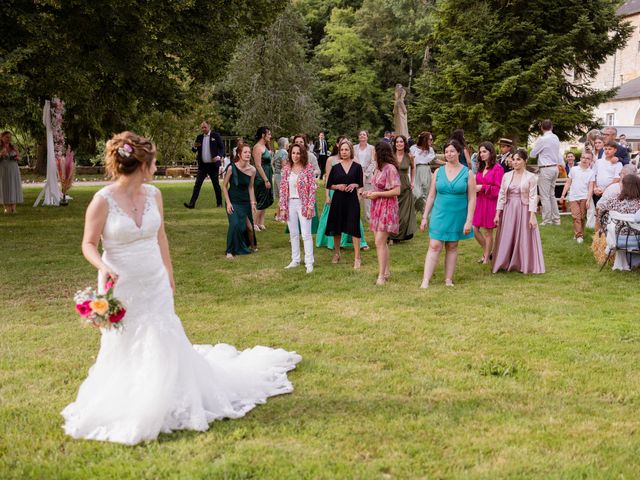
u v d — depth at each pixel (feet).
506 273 30.19
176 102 54.85
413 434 13.01
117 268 13.23
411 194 38.37
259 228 43.39
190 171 140.05
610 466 11.68
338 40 187.21
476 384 15.88
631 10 185.78
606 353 18.39
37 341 19.25
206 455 12.05
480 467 11.65
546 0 91.61
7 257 33.14
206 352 17.57
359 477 11.26
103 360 13.50
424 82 101.09
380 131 190.70
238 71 154.61
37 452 12.28
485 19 92.94
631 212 30.63
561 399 14.96
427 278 27.14
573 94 99.86
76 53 43.88
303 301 24.56
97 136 107.96
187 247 36.88
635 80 179.93
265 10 55.06
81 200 64.90
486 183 31.58
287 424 13.55
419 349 18.71
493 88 88.53
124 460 11.91
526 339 19.66
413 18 188.24
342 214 31.01
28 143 125.39
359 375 16.52
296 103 153.48
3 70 37.32
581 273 30.19
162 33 47.09
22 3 40.91
